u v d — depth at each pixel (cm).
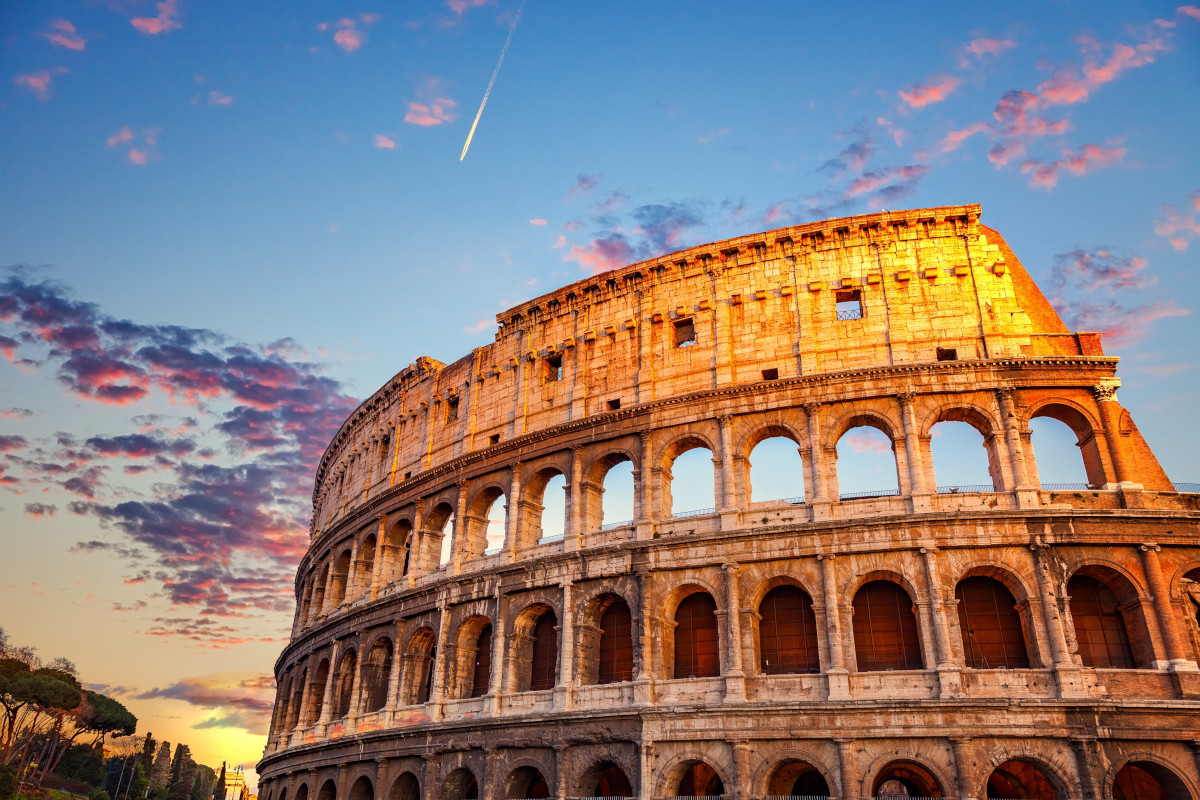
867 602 5888
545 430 7219
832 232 6788
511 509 7250
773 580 5972
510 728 6338
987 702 5150
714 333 6888
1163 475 5859
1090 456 6053
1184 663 5188
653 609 6166
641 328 7206
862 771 5247
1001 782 5772
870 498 5981
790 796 5331
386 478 8844
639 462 6719
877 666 5706
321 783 7919
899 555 5731
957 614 5638
